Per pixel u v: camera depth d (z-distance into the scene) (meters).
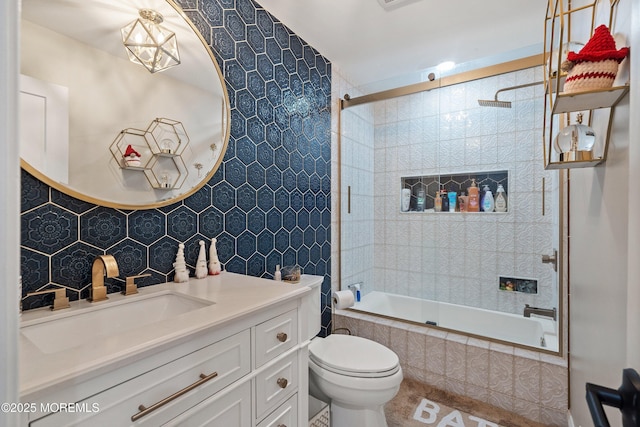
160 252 1.22
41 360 0.58
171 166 1.26
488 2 1.67
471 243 2.58
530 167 2.35
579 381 1.35
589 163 0.95
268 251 1.74
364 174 2.82
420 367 2.00
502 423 1.62
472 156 2.57
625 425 0.47
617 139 0.80
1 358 0.28
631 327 0.64
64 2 0.97
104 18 1.06
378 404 1.39
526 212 2.37
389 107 2.91
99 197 1.04
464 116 2.59
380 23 1.86
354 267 2.67
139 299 1.04
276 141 1.80
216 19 1.45
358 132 2.72
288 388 1.06
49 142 0.93
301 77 2.01
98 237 1.05
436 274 2.73
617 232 0.81
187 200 1.32
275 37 1.80
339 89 2.44
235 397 0.86
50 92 0.93
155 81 1.21
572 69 0.82
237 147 1.55
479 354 1.81
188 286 1.17
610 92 0.73
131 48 1.13
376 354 1.54
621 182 0.77
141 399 0.65
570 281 1.58
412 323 2.16
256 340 0.93
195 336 0.75
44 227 0.93
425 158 2.76
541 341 1.94
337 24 1.87
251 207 1.63
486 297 2.52
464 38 2.02
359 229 2.75
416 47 2.13
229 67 1.51
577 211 1.38
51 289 0.94
